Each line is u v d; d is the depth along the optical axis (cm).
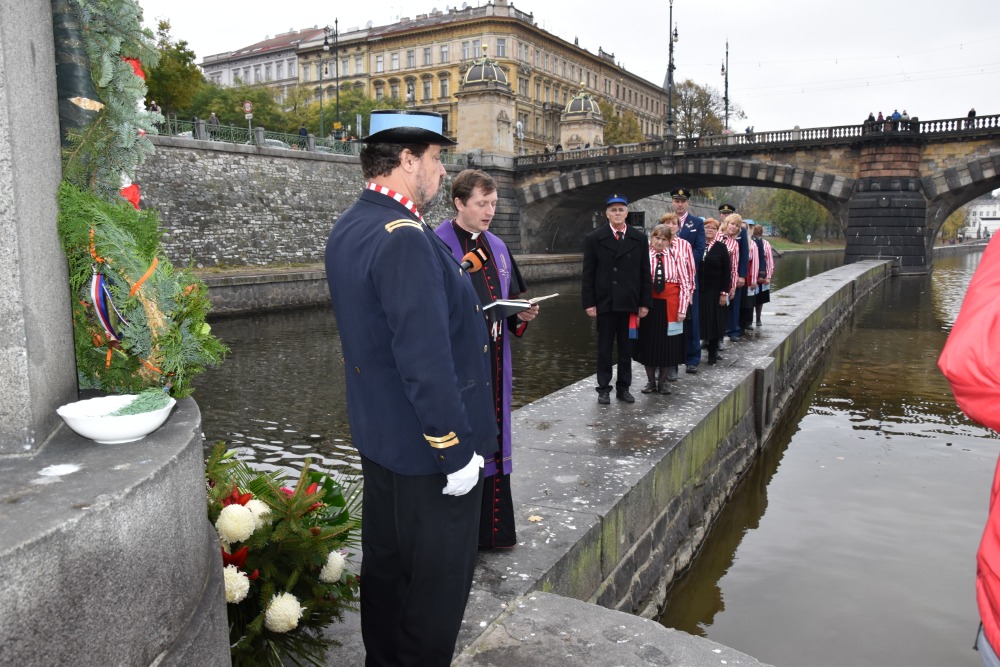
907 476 771
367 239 219
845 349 1588
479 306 244
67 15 209
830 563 571
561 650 277
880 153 3594
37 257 173
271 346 1755
